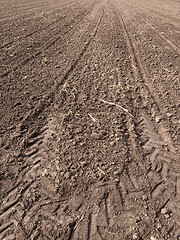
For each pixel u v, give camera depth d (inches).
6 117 134.1
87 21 359.3
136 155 107.2
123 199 87.7
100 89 162.7
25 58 217.3
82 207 85.5
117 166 100.9
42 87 166.2
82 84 169.9
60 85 169.0
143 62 202.5
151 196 88.4
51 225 79.8
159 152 109.0
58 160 104.7
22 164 105.0
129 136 119.0
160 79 171.6
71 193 90.7
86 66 199.2
